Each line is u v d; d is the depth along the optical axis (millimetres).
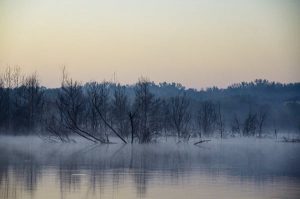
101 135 90125
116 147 73438
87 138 84062
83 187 30891
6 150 64562
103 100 91875
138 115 85688
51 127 89062
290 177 35906
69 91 87438
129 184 32250
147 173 38250
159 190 29953
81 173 37875
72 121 82688
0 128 97812
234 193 28938
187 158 52469
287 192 29359
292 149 71562
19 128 98250
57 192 28984
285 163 46719
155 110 87312
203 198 27422
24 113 98500
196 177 35812
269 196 28047
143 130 85438
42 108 97812
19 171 38875
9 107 99000
